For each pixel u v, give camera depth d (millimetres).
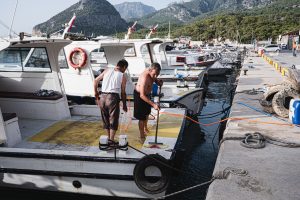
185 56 19672
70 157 5328
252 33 93500
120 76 5801
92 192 5488
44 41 6555
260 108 8422
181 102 10055
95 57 15461
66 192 5598
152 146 5730
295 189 3980
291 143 5520
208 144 9812
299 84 7422
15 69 7840
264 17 118625
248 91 10930
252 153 5148
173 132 6570
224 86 22266
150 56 14742
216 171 4508
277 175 4348
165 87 10992
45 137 6688
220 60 27250
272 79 14703
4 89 8016
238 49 52938
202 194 6633
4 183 5738
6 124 6066
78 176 5391
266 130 6453
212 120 12625
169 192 6574
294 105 6844
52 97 7602
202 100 12758
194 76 14109
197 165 8180
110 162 5246
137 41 12945
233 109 8375
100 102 5848
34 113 7762
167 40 14492
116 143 5457
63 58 9719
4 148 5629
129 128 7156
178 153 5613
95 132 7000
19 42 5980
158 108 5746
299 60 25828
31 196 5977
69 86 9773
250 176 4305
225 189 3994
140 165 5094
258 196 3820
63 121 7711
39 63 7691
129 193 5359
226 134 6168
